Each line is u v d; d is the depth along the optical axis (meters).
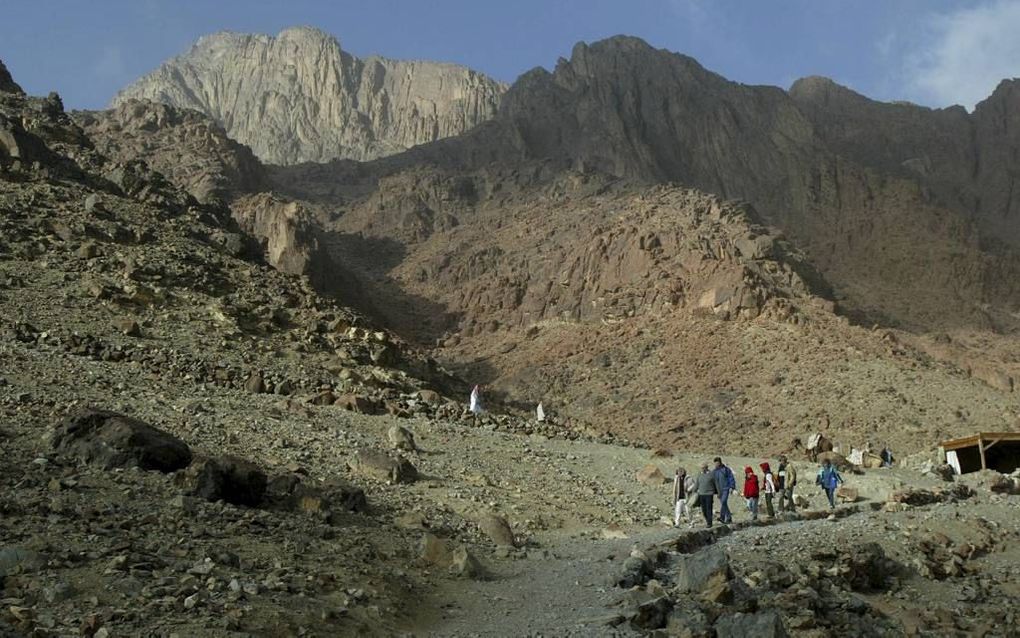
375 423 32.09
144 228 46.81
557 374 104.69
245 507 18.17
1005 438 41.09
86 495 16.50
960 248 164.50
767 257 119.69
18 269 37.94
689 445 80.06
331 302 50.50
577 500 27.36
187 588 12.59
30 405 23.00
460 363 117.25
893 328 131.62
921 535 23.84
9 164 47.66
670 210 135.50
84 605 11.66
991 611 19.06
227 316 39.88
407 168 188.38
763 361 95.25
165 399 28.02
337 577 14.76
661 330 107.81
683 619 14.11
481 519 22.08
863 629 16.34
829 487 29.61
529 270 138.88
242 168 157.75
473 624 14.05
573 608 15.11
